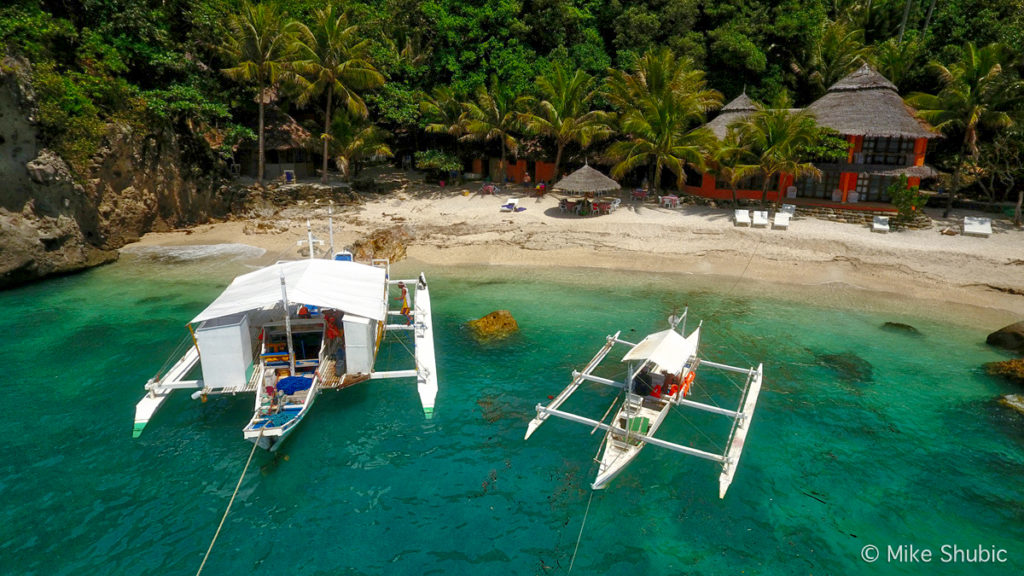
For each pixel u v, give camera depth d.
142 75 37.84
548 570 11.38
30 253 26.97
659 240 33.09
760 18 44.56
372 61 43.59
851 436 15.64
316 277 18.30
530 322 23.62
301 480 13.98
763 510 12.93
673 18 44.22
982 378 18.78
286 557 11.66
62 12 33.09
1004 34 36.44
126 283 27.50
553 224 35.31
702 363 18.66
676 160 37.31
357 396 17.81
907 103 36.19
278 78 41.22
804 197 38.81
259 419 14.55
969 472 14.14
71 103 29.61
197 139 38.62
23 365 19.19
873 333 22.42
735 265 30.52
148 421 15.87
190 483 13.74
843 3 51.12
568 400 17.50
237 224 37.56
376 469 14.41
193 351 19.98
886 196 36.44
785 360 20.12
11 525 12.20
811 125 33.22
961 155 34.44
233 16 37.41
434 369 19.08
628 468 14.34
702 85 40.69
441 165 43.34
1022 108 32.22
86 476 13.82
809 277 28.80
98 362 19.45
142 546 11.80
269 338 18.06
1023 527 12.36
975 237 30.53
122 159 32.84
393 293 27.28
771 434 15.71
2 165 26.77
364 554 11.76
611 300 26.25
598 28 48.06
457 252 33.09
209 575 11.16
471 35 42.59
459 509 13.05
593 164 45.19
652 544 12.02
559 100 40.03
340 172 49.38
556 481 13.97
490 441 15.53
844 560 11.52
